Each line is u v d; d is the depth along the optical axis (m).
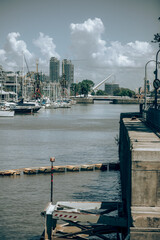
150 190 18.58
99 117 166.88
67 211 22.12
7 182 42.03
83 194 37.12
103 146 71.19
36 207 32.62
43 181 42.69
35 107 183.12
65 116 171.75
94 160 56.44
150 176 18.53
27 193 37.22
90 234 22.81
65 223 28.08
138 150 18.59
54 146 70.88
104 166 49.78
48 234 22.83
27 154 61.25
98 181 43.03
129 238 18.08
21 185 40.62
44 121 138.88
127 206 21.48
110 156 59.97
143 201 18.62
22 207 32.56
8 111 160.50
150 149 18.97
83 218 21.88
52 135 91.12
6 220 29.34
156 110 31.14
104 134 94.12
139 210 18.22
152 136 25.97
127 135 27.73
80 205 24.08
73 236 23.11
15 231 27.31
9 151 64.19
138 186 18.59
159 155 18.45
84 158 58.03
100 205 24.19
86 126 118.62
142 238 17.25
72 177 44.97
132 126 35.03
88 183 41.97
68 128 111.00
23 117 159.62
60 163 53.94
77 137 86.88
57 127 114.25
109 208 23.92
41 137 86.50
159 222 17.42
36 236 26.50
